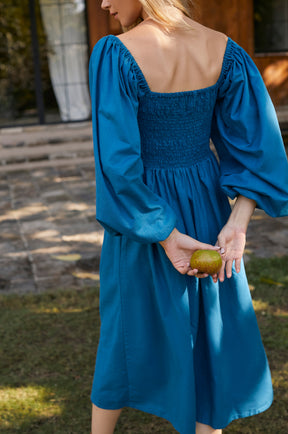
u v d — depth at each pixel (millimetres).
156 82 1557
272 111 1672
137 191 1513
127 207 1518
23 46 9039
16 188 6504
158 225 1549
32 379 2674
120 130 1508
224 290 1792
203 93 1617
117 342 1822
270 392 1898
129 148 1505
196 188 1730
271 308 3254
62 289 3678
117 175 1486
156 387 1839
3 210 5680
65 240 4703
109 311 1854
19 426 2332
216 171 1801
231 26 7688
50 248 4531
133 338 1800
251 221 4945
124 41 1551
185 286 1705
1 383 2645
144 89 1553
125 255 1759
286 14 8617
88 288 3686
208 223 1764
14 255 4422
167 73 1559
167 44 1562
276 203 1680
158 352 1810
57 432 2293
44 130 7766
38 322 3219
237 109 1674
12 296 3588
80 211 5500
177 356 1714
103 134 1520
